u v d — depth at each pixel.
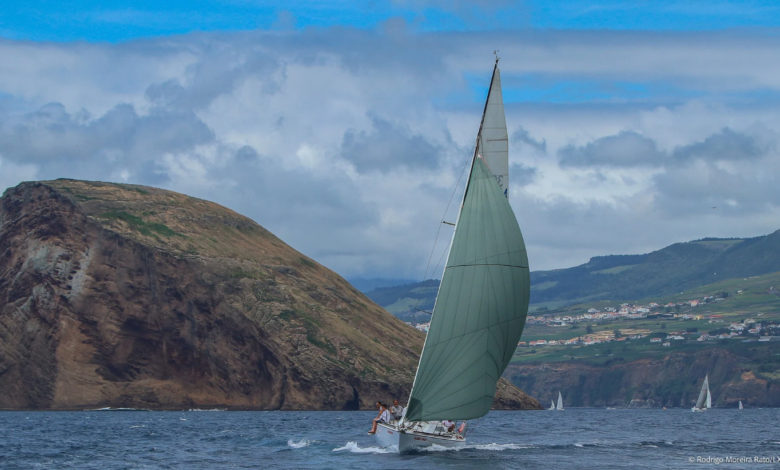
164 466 65.44
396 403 73.94
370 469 60.41
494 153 66.81
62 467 65.19
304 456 70.94
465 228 66.06
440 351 65.19
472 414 65.12
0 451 78.00
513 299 65.75
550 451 78.12
